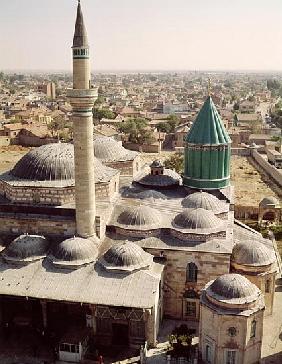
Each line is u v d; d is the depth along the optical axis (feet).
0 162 481.05
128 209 182.19
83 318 167.73
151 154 514.27
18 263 161.79
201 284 168.76
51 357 151.12
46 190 175.94
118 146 246.47
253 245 171.94
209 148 212.43
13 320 165.27
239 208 288.92
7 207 178.50
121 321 156.25
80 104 160.04
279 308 180.04
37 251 164.55
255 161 496.23
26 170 183.11
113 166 233.35
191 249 166.20
